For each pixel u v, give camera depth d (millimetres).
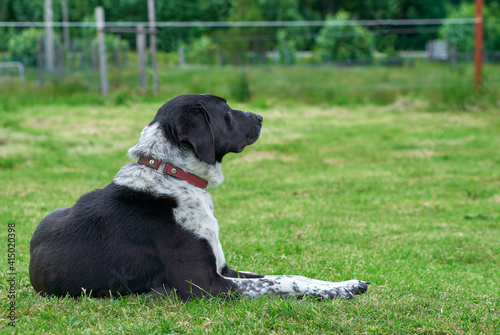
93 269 3133
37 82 18109
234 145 3582
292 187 8188
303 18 49375
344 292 3346
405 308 3188
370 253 5090
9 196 7156
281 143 11477
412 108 16531
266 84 19688
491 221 6469
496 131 12656
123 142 11266
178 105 3408
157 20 32688
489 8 37406
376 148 11078
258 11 33844
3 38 29109
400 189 8070
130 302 3156
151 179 3287
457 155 10336
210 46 25953
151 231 3178
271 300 3168
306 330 2836
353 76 21578
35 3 29891
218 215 6535
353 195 7762
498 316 3158
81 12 31906
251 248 4977
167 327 2836
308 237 5617
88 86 18312
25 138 11125
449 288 3869
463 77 17688
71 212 3309
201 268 3154
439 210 6980
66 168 9086
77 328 2863
